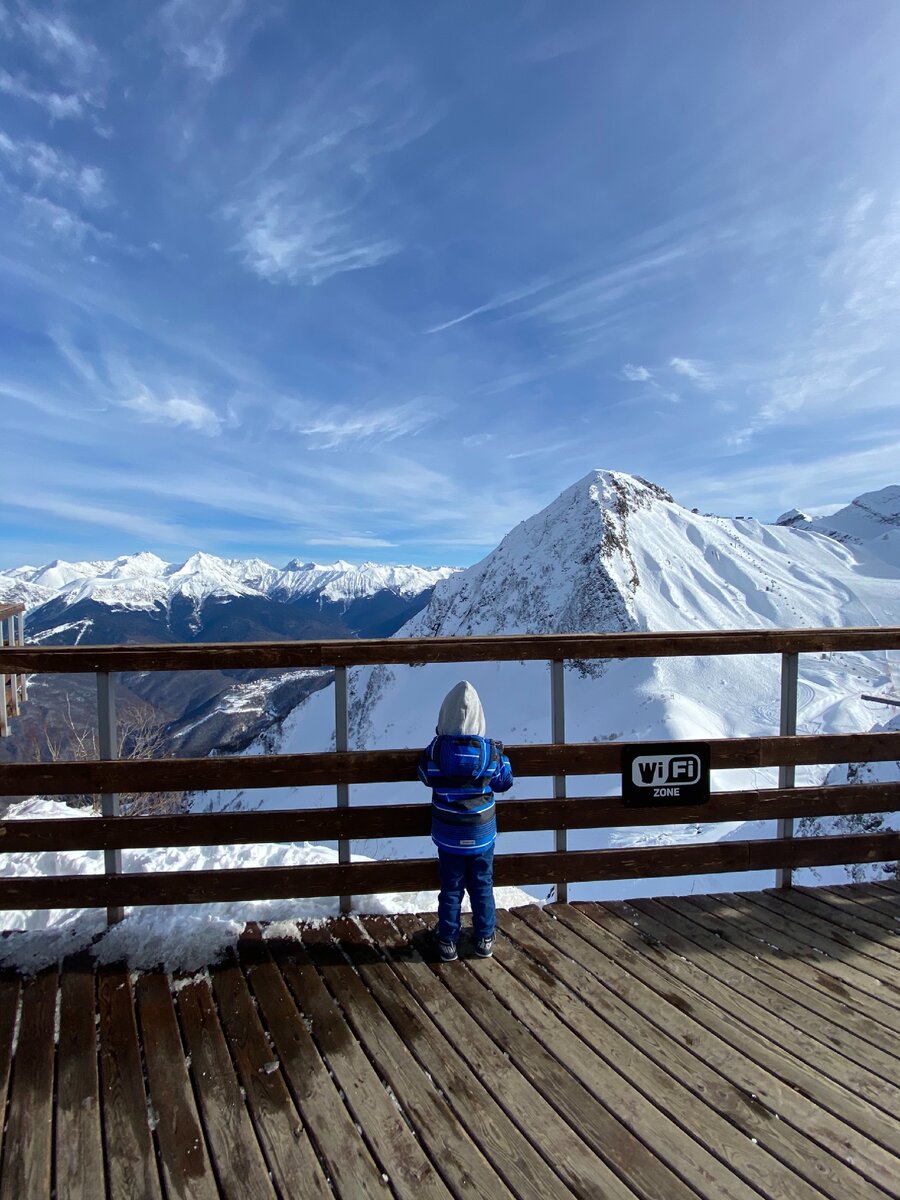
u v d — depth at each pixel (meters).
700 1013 2.59
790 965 2.92
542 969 2.88
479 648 3.31
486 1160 1.93
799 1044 2.42
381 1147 1.97
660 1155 1.95
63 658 3.09
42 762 3.08
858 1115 2.10
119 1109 2.12
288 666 3.19
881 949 3.05
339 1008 2.61
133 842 3.11
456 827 2.89
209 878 3.14
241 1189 1.84
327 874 3.21
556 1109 2.12
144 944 3.00
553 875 3.40
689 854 3.48
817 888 3.63
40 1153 1.97
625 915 3.35
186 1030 2.48
